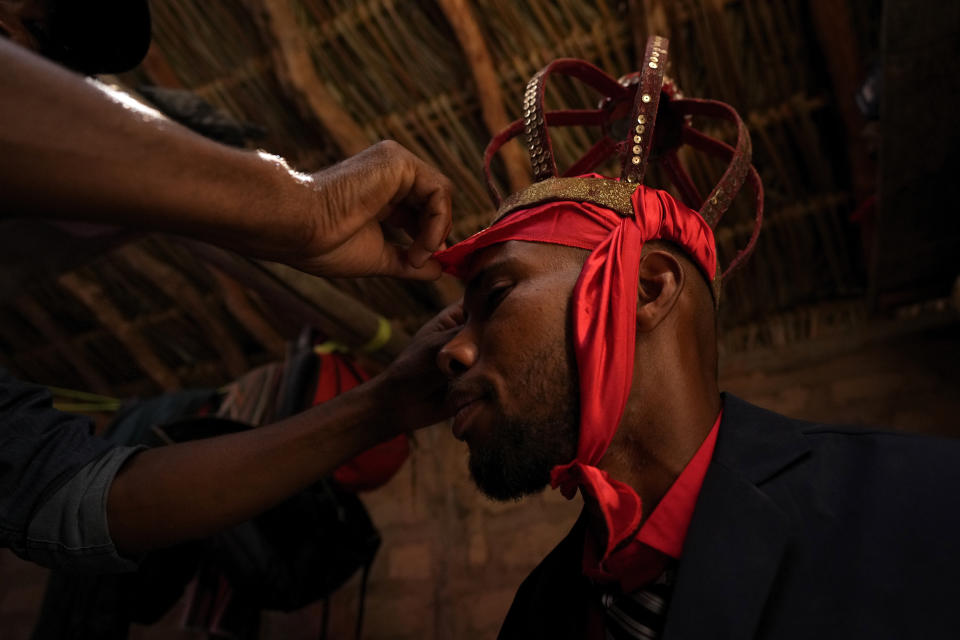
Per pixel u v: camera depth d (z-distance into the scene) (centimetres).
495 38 294
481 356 75
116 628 198
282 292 250
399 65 310
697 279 81
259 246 64
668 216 79
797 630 56
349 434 100
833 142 294
